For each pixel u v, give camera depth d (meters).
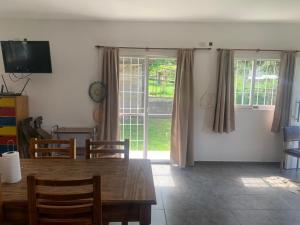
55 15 3.84
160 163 4.44
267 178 3.79
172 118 4.25
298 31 4.17
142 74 4.33
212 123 4.30
